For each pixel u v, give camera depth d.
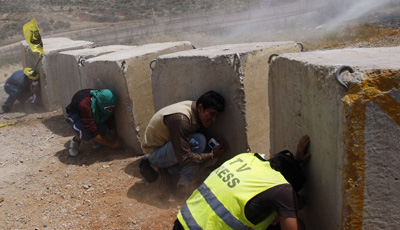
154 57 5.13
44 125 7.35
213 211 2.29
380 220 2.11
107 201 4.06
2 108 8.59
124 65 4.88
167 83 4.39
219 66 3.66
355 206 2.07
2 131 7.14
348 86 1.96
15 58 22.67
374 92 1.92
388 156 2.01
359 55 2.49
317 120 2.32
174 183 4.13
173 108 3.62
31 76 8.35
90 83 5.79
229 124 3.80
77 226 3.66
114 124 5.50
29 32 7.34
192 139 3.77
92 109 5.01
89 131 5.03
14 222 3.87
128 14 55.16
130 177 4.57
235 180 2.30
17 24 47.66
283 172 2.44
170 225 3.49
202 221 2.31
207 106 3.49
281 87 2.88
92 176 4.73
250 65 3.60
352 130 1.96
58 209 4.02
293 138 2.77
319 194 2.44
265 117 3.84
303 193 2.75
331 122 2.12
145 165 4.12
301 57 2.62
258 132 3.79
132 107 5.02
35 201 4.27
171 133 3.54
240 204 2.22
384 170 2.03
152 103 5.20
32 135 6.76
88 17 54.09
